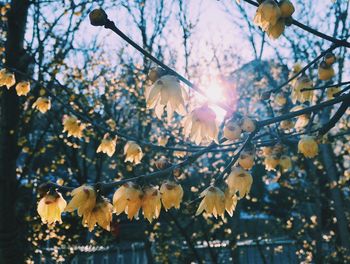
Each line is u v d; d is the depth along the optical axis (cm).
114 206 166
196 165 933
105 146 366
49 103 400
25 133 730
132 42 161
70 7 672
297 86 276
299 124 324
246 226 1318
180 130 729
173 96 163
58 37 770
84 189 163
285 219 1162
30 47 658
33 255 777
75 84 813
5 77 348
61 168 1029
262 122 178
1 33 727
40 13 755
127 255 1084
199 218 939
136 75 962
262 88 1027
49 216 176
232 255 959
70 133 413
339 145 923
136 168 908
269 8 169
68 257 843
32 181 767
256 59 902
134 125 1051
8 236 577
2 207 575
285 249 1252
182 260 1045
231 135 175
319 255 973
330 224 1130
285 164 283
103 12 153
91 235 936
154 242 1030
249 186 182
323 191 1092
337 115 216
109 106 1016
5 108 578
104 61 1027
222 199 177
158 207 169
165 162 200
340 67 712
